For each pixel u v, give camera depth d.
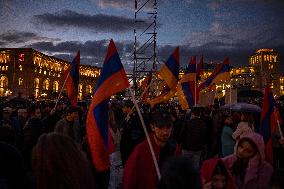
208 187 3.62
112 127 9.99
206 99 14.54
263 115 6.23
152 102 11.04
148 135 4.43
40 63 134.62
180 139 9.52
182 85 11.80
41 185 2.79
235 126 8.99
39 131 7.72
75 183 2.77
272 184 3.63
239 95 19.89
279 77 123.19
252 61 132.38
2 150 3.88
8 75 125.25
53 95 75.19
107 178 6.67
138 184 4.42
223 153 8.18
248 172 4.57
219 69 14.16
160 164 4.48
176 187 2.34
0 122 9.20
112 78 4.76
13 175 3.88
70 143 2.91
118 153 11.57
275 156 8.49
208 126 10.91
